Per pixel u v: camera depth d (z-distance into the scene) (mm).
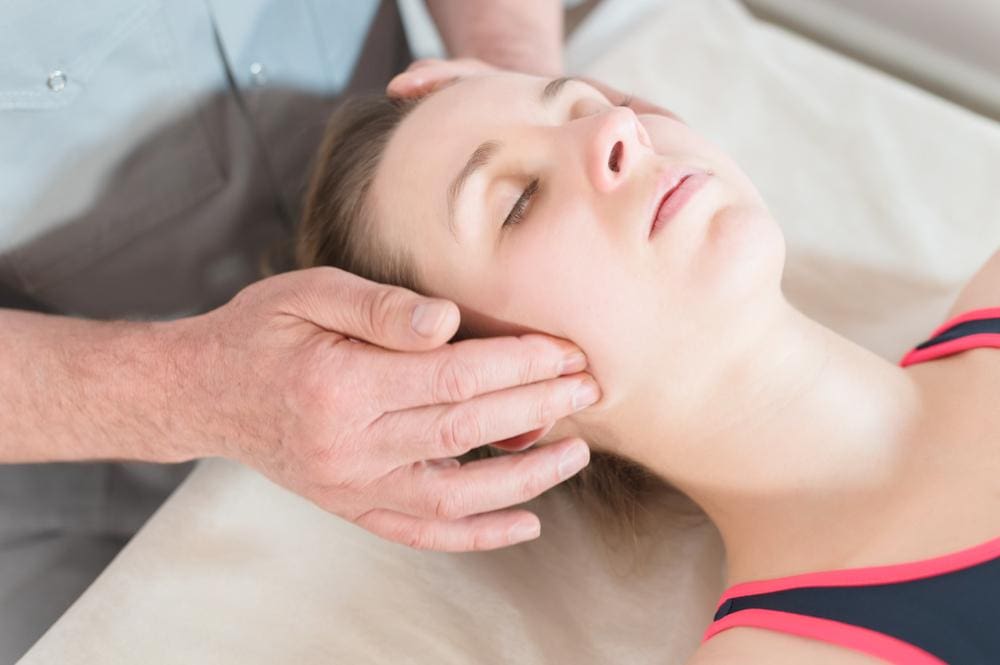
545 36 1236
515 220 810
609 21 1491
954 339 929
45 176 1006
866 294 1148
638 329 794
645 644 934
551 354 769
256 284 854
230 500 1018
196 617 938
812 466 851
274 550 984
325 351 776
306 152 1228
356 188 948
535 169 812
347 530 996
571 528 1021
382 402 757
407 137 907
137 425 877
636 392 837
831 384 859
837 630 747
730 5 1413
